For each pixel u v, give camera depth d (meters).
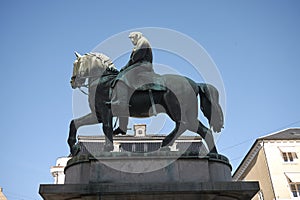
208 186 6.61
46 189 6.38
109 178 6.90
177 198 6.64
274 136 28.86
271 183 26.27
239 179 33.09
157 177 6.99
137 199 6.55
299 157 27.22
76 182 7.06
